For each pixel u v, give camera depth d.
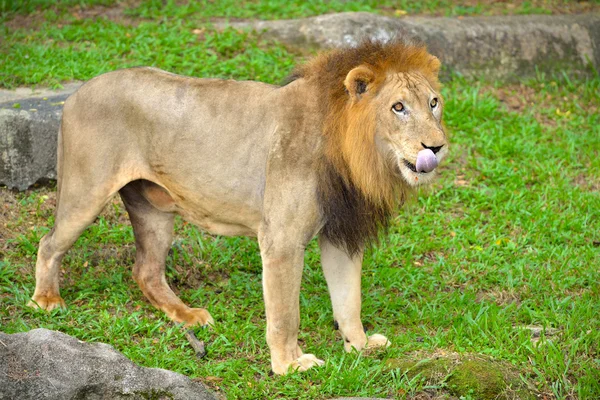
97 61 16.41
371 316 11.34
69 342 8.52
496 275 12.41
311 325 11.08
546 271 12.37
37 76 15.39
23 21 18.64
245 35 17.86
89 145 10.43
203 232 13.14
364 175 9.26
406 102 8.95
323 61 9.71
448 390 9.20
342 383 9.28
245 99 9.97
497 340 10.25
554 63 19.27
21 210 13.23
